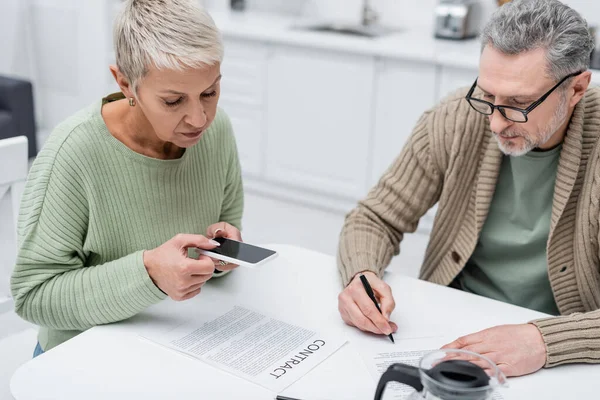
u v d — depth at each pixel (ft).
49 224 4.33
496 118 4.51
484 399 3.02
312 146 12.23
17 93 12.18
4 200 5.31
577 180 4.86
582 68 4.47
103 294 4.19
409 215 5.51
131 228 4.58
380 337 4.23
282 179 12.73
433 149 5.36
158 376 3.77
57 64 14.57
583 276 4.95
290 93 12.12
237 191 5.29
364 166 11.87
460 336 4.26
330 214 12.43
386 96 11.32
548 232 5.10
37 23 14.49
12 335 5.53
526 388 3.83
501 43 4.34
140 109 4.33
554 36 4.28
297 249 5.35
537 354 3.96
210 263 4.05
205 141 4.78
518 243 5.21
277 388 3.70
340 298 4.39
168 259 4.07
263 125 12.60
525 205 5.14
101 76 13.99
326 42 11.38
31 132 12.57
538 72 4.32
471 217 5.31
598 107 4.86
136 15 3.79
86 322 4.29
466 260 5.27
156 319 4.32
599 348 4.04
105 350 3.98
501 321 4.46
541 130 4.52
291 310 4.48
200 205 4.87
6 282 5.51
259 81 12.35
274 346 4.08
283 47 11.93
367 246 5.10
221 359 3.93
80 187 4.36
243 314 4.41
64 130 4.39
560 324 4.09
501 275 5.36
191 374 3.80
